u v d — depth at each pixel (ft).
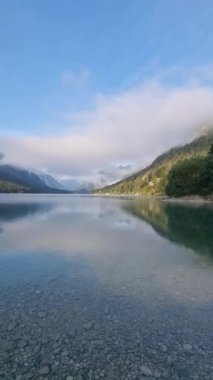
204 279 49.34
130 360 26.02
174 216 153.79
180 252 69.46
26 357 26.25
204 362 25.88
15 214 168.35
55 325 32.35
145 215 163.12
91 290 43.70
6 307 37.14
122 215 164.66
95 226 116.47
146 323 33.04
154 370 24.70
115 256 65.26
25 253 67.46
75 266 57.00
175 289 44.34
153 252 69.41
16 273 52.16
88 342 28.84
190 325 32.65
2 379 23.31
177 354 26.99
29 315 34.83
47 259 62.23
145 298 40.60
